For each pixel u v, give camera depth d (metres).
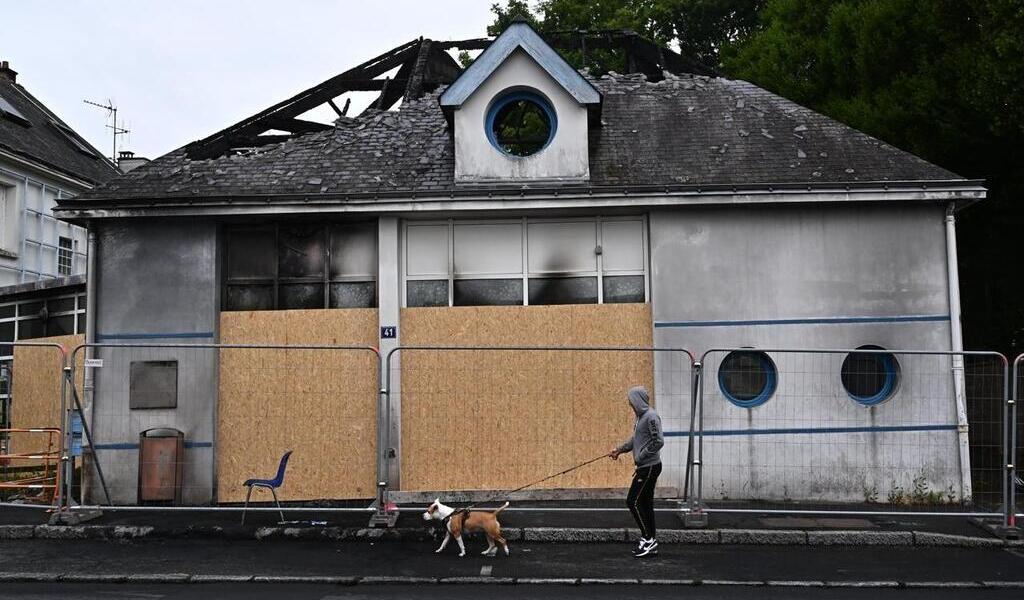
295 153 13.19
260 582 7.89
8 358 16.06
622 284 12.40
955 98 14.74
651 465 8.78
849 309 11.96
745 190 11.75
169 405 11.96
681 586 7.79
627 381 12.03
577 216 12.51
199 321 12.14
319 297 12.52
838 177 11.94
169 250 12.25
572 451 11.91
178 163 13.25
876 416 11.73
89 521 10.08
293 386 12.09
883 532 9.55
